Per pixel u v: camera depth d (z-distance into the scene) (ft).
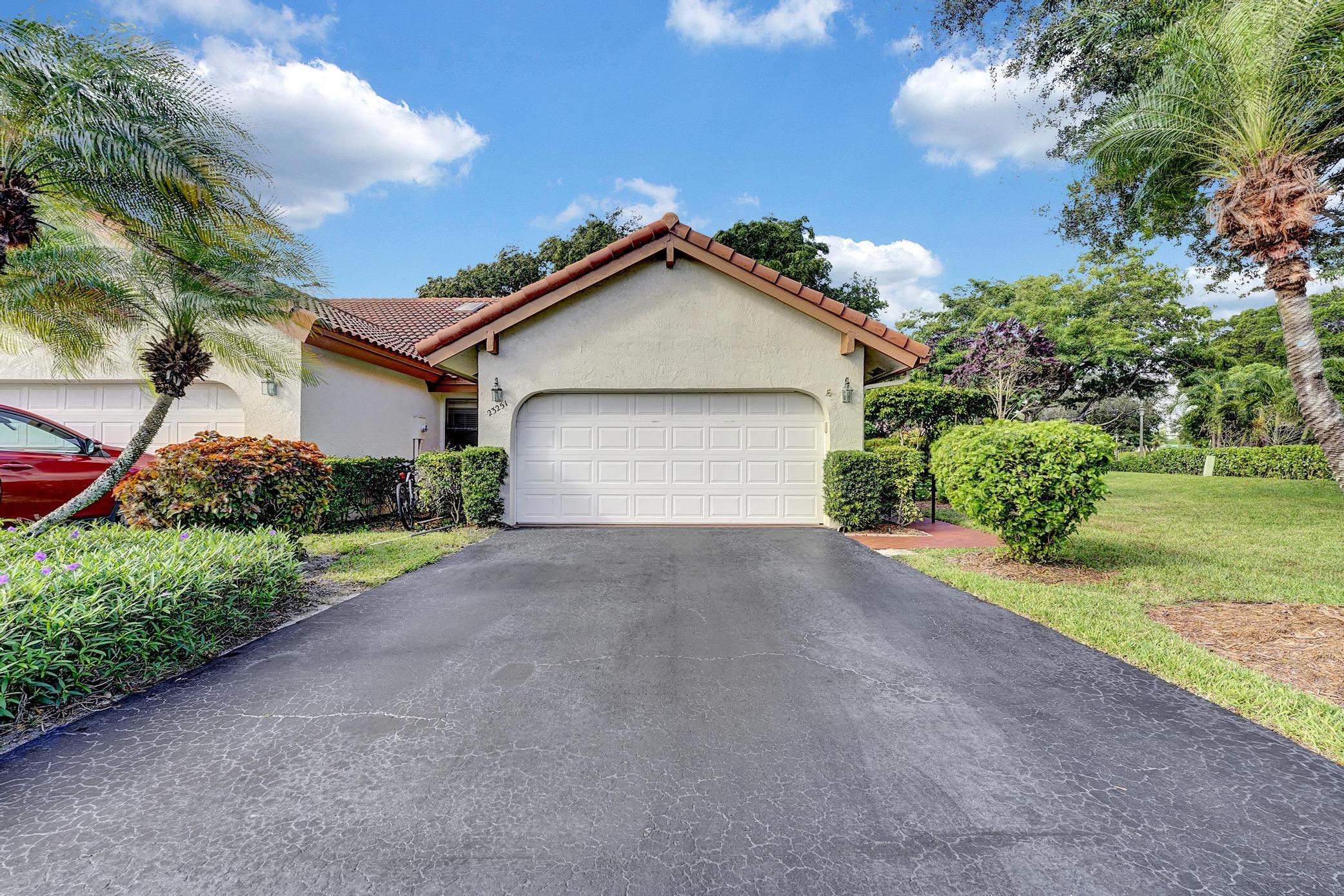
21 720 9.37
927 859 6.46
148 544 15.34
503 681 11.23
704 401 32.73
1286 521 32.76
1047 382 64.90
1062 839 6.81
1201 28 18.29
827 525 31.71
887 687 11.02
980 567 21.91
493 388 32.01
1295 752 8.75
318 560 22.33
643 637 13.82
